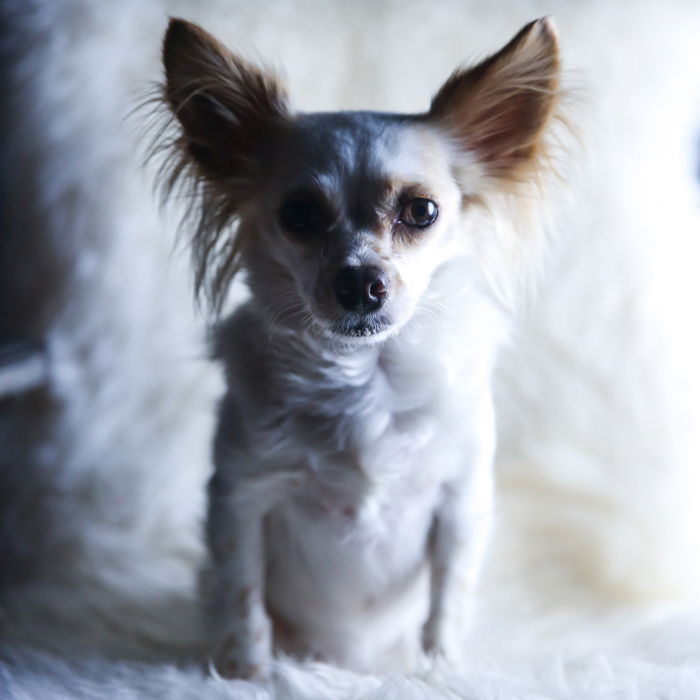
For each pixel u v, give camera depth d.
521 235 0.67
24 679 0.62
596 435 0.86
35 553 0.77
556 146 0.66
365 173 0.60
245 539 0.65
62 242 0.78
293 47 0.83
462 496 0.65
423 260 0.61
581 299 0.86
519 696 0.59
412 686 0.60
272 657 0.66
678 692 0.59
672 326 0.86
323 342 0.62
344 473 0.63
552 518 0.80
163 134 0.65
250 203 0.64
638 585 0.75
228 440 0.64
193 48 0.63
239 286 0.79
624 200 0.86
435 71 0.85
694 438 0.84
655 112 0.87
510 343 0.73
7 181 0.77
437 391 0.63
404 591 0.67
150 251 0.80
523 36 0.62
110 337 0.80
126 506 0.80
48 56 0.76
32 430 0.79
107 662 0.65
